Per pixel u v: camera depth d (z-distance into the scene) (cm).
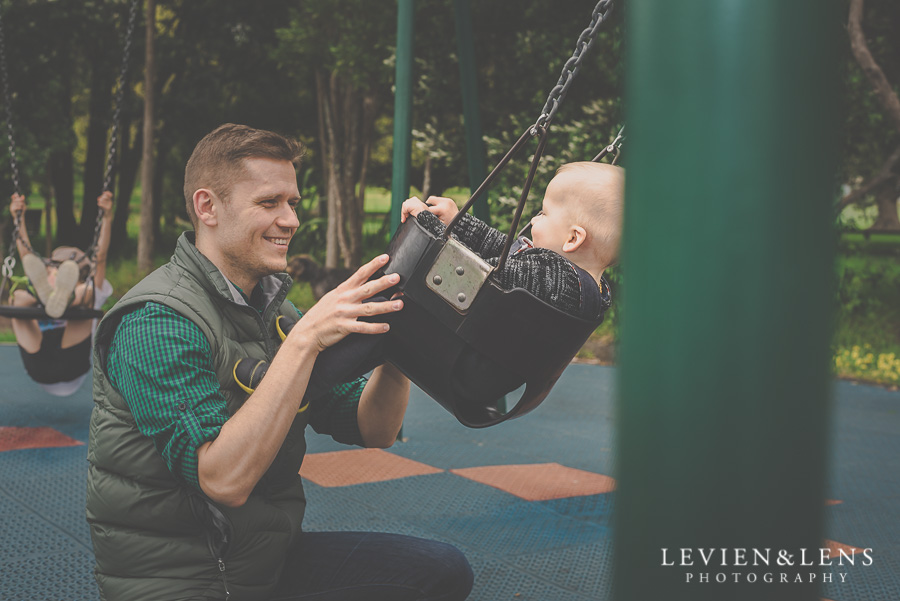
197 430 162
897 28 1180
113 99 2228
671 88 71
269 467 174
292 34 1481
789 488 70
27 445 522
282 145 186
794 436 70
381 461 503
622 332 77
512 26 1155
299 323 166
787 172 69
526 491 443
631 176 75
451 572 202
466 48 565
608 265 181
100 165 2338
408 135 536
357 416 212
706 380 71
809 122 69
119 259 2114
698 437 71
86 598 293
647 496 74
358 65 1281
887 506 433
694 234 71
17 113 1841
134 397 167
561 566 336
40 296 505
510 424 616
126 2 2033
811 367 70
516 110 1157
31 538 355
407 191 541
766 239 69
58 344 545
